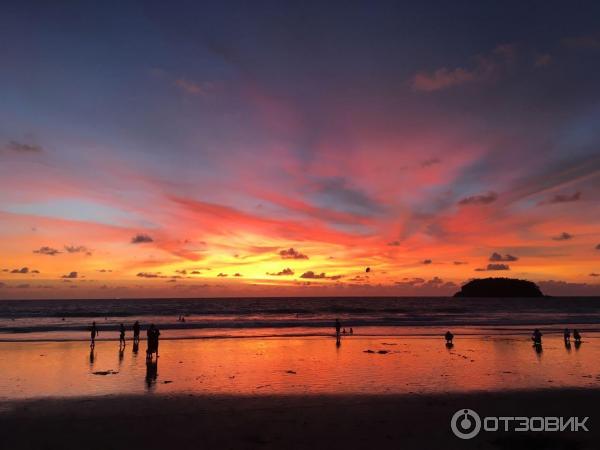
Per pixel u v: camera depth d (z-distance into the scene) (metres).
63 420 12.36
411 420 12.40
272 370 20.34
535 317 64.94
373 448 10.12
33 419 12.45
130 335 36.75
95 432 11.33
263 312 83.56
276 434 11.13
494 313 79.56
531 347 28.84
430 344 30.50
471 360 23.42
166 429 11.56
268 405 14.05
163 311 83.00
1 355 24.77
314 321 53.69
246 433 11.21
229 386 16.91
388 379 18.36
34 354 25.14
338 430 11.47
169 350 26.95
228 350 27.09
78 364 21.75
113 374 19.20
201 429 11.53
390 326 47.12
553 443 10.52
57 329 42.12
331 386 16.98
